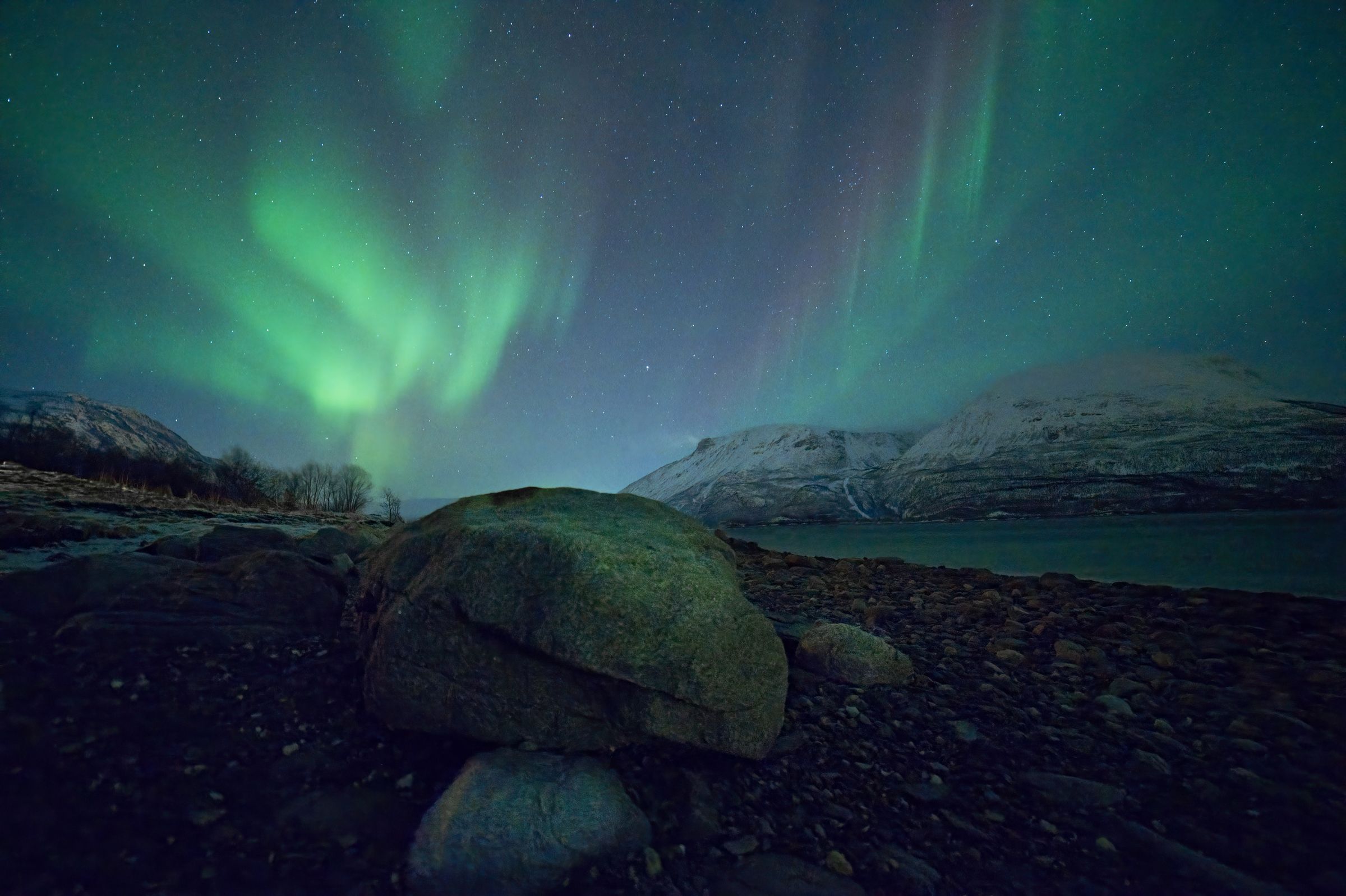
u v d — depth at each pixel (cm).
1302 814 436
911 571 1454
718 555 581
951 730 570
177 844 346
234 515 1599
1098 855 400
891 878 377
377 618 550
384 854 365
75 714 432
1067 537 5269
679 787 450
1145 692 664
